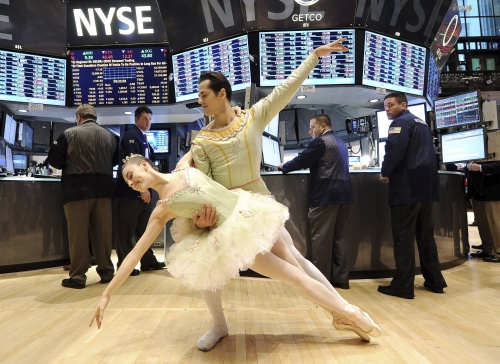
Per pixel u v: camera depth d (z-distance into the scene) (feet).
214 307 6.26
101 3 14.38
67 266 12.96
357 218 11.20
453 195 13.01
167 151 19.45
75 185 10.32
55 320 7.52
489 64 52.60
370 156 15.60
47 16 14.26
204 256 5.14
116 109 15.72
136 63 14.84
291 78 6.41
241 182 6.23
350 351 5.87
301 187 11.21
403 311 7.93
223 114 6.26
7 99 14.16
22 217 12.77
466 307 8.17
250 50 13.44
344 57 13.46
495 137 14.37
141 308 8.30
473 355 5.64
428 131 9.49
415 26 14.07
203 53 14.15
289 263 5.85
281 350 5.95
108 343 6.30
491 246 14.07
